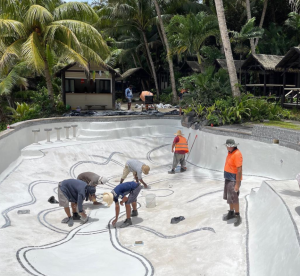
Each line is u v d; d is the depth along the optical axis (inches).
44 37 645.3
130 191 295.9
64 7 689.6
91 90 813.9
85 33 669.9
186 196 368.8
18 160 479.5
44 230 292.2
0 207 335.0
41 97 751.7
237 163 243.1
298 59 626.5
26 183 415.8
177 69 1182.3
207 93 601.3
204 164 518.9
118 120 655.8
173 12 1080.2
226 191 255.9
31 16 614.9
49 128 584.1
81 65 659.4
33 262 210.1
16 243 242.7
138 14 1019.3
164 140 657.6
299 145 357.7
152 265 218.1
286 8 1130.0
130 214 299.6
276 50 1023.6
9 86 766.5
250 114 535.5
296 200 223.9
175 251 235.1
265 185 272.5
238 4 1156.5
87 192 310.0
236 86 571.2
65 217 330.0
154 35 1206.9
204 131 522.0
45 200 380.5
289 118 560.1
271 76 896.9
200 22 743.7
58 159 514.6
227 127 501.7
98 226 301.6
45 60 708.0
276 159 397.7
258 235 225.6
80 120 638.5
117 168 542.9
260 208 258.5
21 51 635.5
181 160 500.7
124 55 1221.1
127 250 245.0
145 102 789.2
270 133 410.0
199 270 204.7
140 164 385.4
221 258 213.0
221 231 246.8
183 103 651.5
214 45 1214.9
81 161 532.1
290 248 168.7
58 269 211.5
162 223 293.3
